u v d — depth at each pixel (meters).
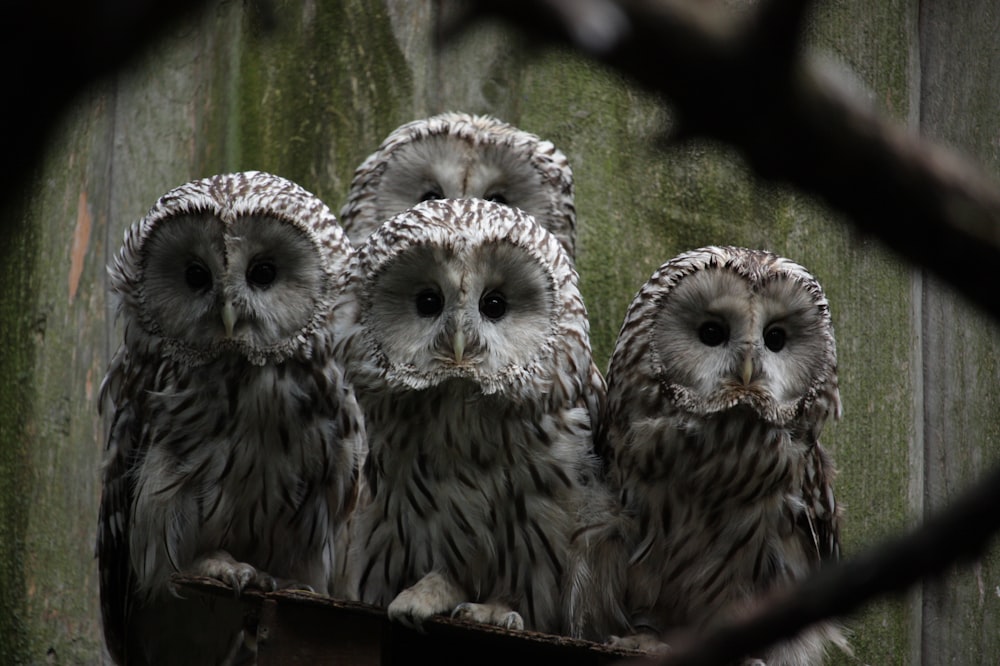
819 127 2.18
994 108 11.43
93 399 10.80
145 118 11.15
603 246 11.03
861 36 11.07
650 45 2.17
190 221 8.38
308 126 11.20
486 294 8.16
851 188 2.20
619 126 11.30
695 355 8.22
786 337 8.33
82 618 10.39
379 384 8.09
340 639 7.09
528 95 11.46
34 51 2.05
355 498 8.88
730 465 8.17
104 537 8.84
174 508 8.50
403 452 8.24
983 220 2.17
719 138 2.25
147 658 8.92
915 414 10.81
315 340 8.55
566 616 8.22
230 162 11.02
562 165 11.23
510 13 2.19
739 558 8.33
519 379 8.03
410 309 8.13
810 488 8.49
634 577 8.34
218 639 8.66
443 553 8.28
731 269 8.23
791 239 10.84
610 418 8.51
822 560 8.59
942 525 2.16
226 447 8.54
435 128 11.16
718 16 2.18
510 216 8.33
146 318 8.52
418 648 7.94
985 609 10.66
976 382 11.02
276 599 7.13
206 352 8.38
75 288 10.96
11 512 10.60
